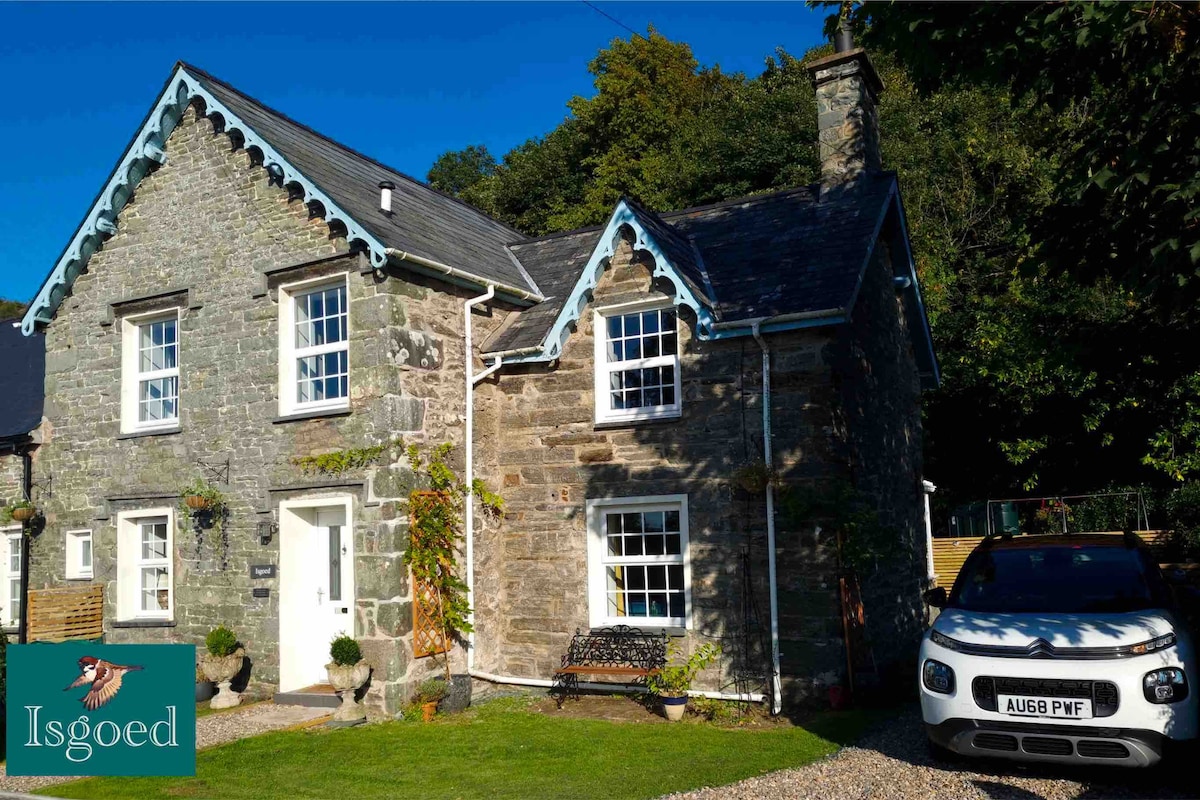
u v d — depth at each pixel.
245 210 13.41
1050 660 7.31
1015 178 24.48
